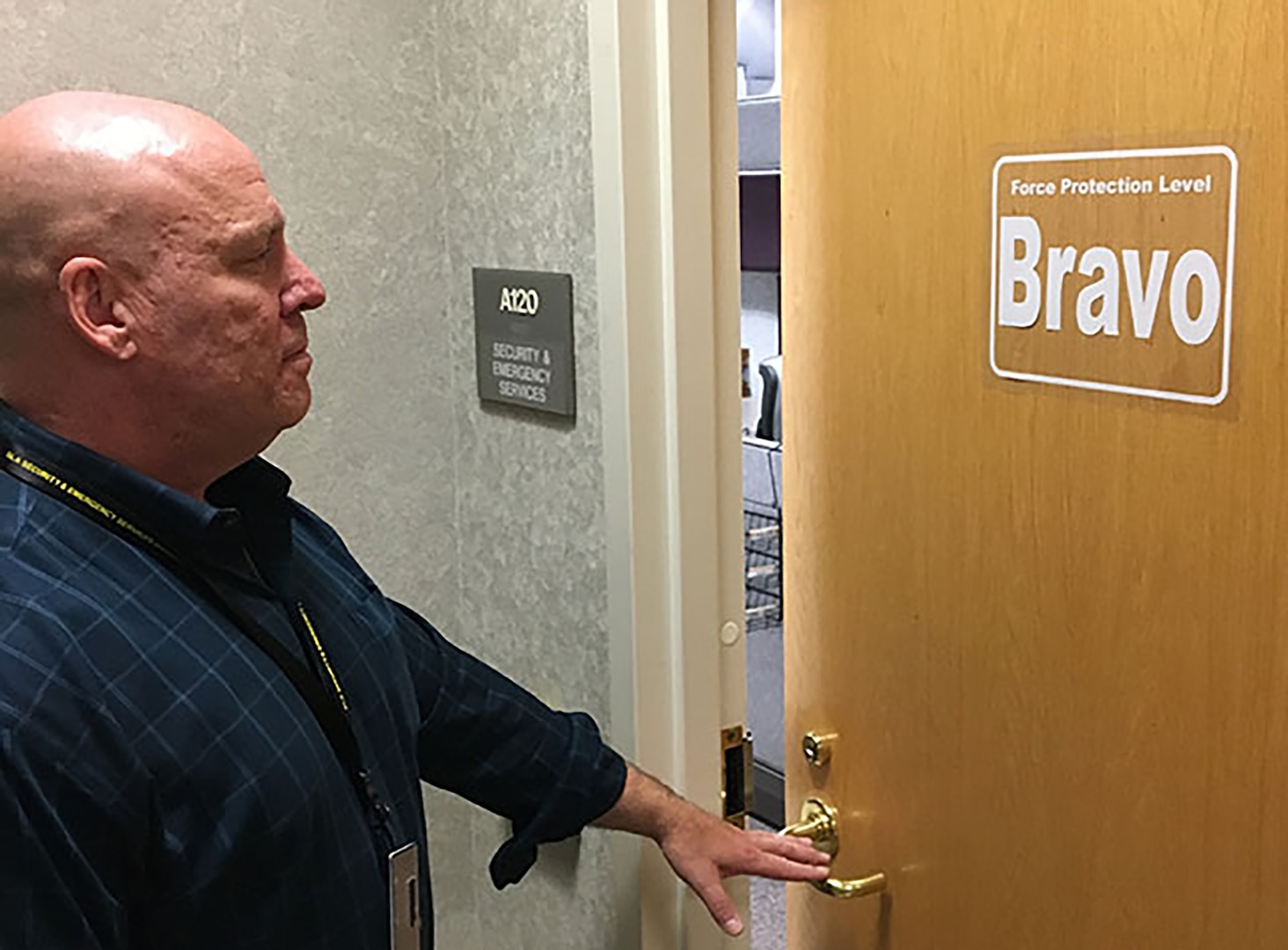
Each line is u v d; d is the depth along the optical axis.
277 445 1.57
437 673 1.31
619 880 1.54
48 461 0.96
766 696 3.34
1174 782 1.14
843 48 1.38
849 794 1.53
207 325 0.96
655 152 1.39
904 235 1.33
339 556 1.23
